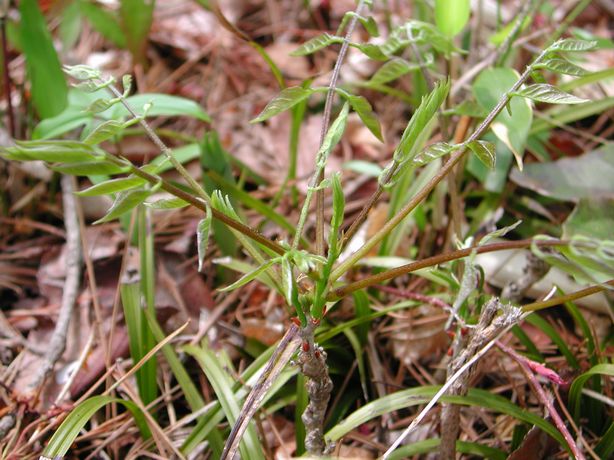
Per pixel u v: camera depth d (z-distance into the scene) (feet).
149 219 1.55
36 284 1.82
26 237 1.95
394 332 1.65
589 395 1.32
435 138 1.95
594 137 2.03
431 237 1.79
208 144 1.64
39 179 2.00
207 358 1.36
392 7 2.83
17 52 2.43
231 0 2.90
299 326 0.98
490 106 1.42
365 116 1.03
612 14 2.55
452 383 1.07
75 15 2.20
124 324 1.61
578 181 1.69
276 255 1.00
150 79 2.53
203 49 2.67
